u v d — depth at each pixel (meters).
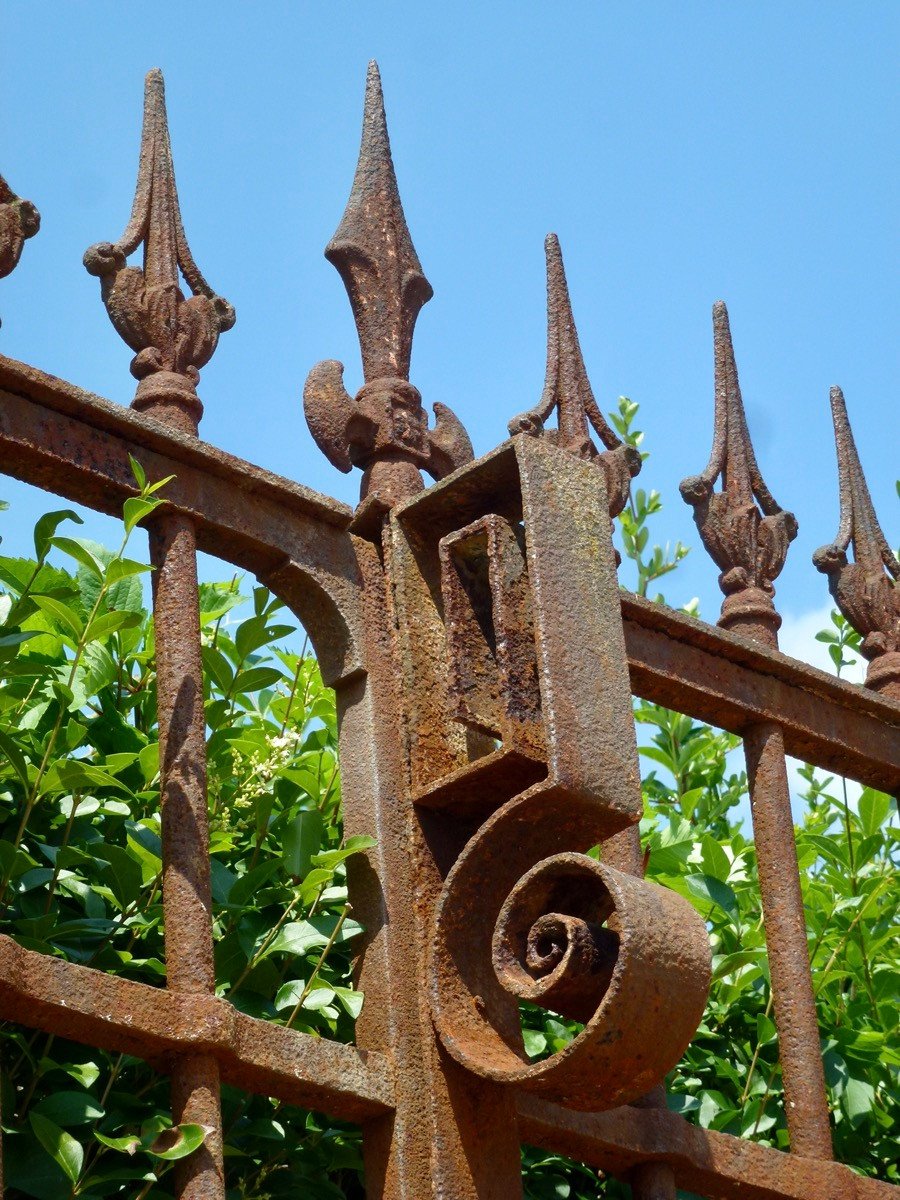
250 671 2.21
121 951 2.05
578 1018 1.72
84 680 2.33
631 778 1.75
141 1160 1.88
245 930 2.11
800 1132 2.10
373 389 2.06
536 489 1.82
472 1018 1.76
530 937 1.69
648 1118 1.96
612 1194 2.41
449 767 1.90
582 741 1.73
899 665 2.51
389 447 2.03
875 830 2.89
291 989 2.10
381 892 1.82
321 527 1.97
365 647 1.93
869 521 2.61
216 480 1.88
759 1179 2.03
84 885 2.11
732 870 2.99
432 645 1.95
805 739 2.34
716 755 3.52
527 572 1.85
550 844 1.78
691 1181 2.01
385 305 2.11
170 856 1.69
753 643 2.27
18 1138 1.81
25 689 2.26
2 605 2.37
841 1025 2.72
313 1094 1.70
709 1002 2.71
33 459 1.74
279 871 2.29
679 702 2.24
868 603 2.54
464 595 1.88
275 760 2.27
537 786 1.70
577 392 2.23
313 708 2.57
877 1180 2.13
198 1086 1.60
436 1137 1.71
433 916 1.82
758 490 2.46
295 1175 2.08
